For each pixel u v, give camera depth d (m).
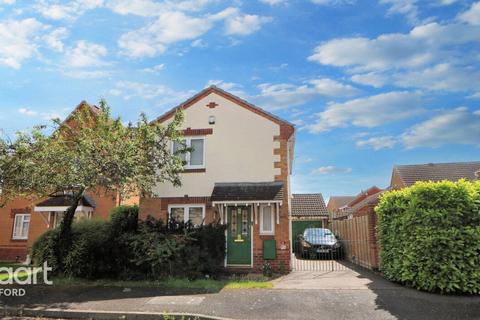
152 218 13.64
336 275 12.94
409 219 10.17
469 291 9.19
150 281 11.75
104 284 11.53
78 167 11.00
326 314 8.16
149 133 12.46
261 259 13.96
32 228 19.95
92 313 8.53
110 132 11.98
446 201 9.68
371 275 12.63
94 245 12.50
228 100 15.66
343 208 45.31
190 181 15.13
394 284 10.80
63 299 9.74
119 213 16.75
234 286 10.95
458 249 9.37
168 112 15.95
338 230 20.77
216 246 13.18
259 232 14.15
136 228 13.80
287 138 15.08
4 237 20.78
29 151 11.16
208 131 15.48
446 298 9.08
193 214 14.96
